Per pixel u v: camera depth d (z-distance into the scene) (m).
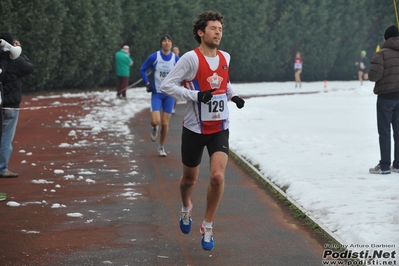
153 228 9.76
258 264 8.09
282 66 62.25
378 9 67.19
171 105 16.31
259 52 58.50
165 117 16.23
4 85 13.03
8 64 12.97
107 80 47.72
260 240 9.12
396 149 13.40
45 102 33.31
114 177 13.62
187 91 8.23
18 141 18.75
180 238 9.24
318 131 20.56
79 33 41.59
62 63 41.16
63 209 10.87
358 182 12.25
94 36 42.78
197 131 8.46
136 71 48.78
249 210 10.88
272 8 59.09
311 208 10.59
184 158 8.68
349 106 31.30
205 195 12.03
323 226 9.53
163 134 16.27
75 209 10.86
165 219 10.29
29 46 37.59
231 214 10.61
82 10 41.28
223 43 55.34
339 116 25.92
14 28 36.03
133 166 14.89
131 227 9.80
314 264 8.05
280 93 44.50
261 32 58.56
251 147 17.19
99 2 43.12
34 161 15.41
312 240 9.09
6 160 13.40
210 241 8.34
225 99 8.54
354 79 67.81
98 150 17.20
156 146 18.09
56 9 38.28
